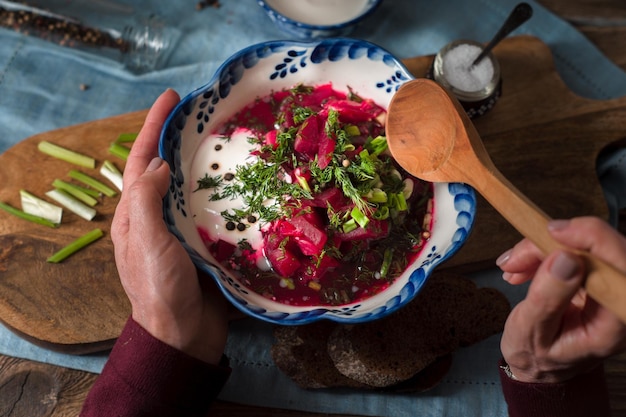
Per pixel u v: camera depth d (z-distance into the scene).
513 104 0.51
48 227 0.48
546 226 0.34
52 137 0.51
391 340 0.44
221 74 0.43
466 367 0.47
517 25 0.46
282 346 0.45
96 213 0.49
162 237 0.37
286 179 0.42
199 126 0.44
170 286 0.37
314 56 0.45
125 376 0.38
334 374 0.45
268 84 0.46
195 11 0.58
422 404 0.46
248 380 0.46
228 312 0.45
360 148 0.42
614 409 0.47
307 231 0.40
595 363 0.37
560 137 0.50
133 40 0.56
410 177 0.43
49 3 0.56
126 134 0.50
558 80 0.52
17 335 0.46
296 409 0.46
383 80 0.46
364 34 0.57
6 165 0.50
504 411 0.46
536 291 0.31
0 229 0.48
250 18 0.57
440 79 0.49
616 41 0.57
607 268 0.29
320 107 0.46
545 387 0.38
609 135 0.51
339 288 0.42
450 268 0.47
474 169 0.39
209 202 0.43
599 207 0.49
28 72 0.56
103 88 0.55
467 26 0.57
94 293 0.46
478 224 0.48
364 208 0.40
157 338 0.39
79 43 0.56
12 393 0.46
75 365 0.46
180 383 0.38
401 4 0.57
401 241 0.42
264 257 0.42
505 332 0.36
